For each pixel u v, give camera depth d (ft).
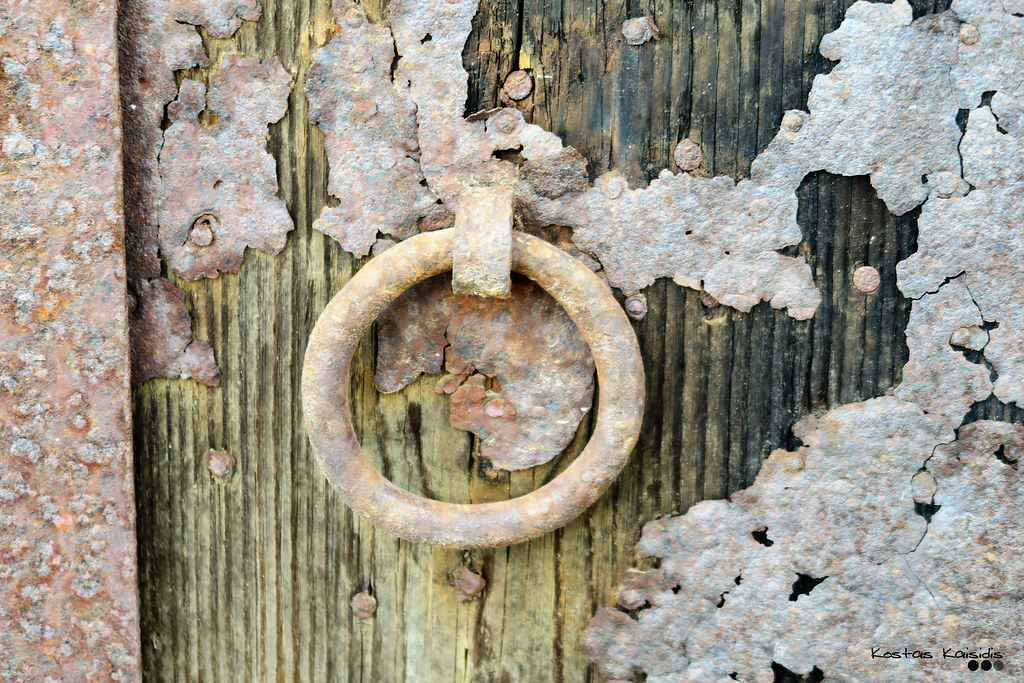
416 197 3.29
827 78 3.21
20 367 3.30
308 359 3.21
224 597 3.43
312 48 3.28
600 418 3.19
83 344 3.30
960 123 3.20
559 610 3.35
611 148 3.25
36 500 3.32
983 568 3.26
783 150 3.22
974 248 3.22
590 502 3.21
